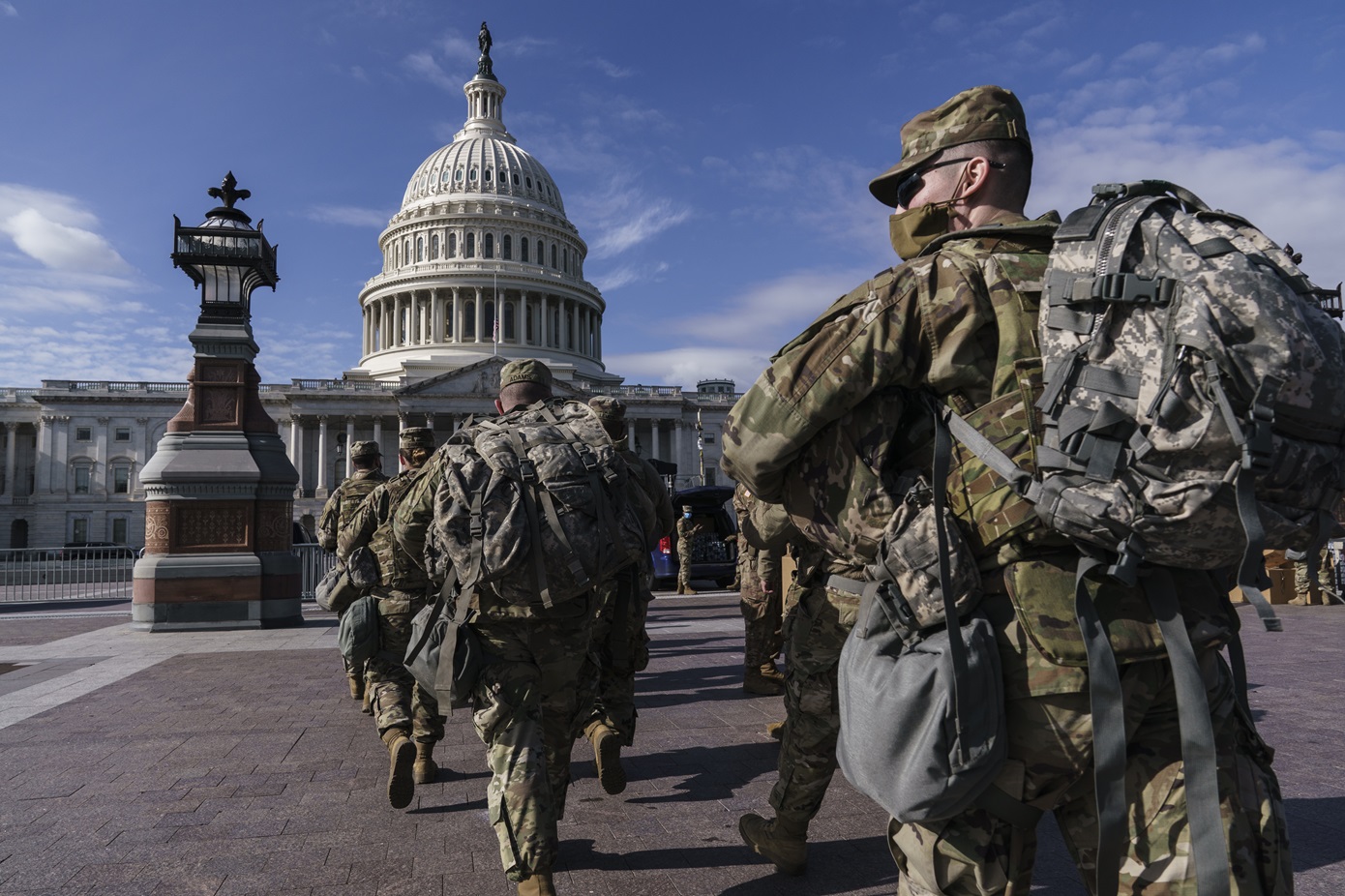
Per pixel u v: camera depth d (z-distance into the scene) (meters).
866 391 1.75
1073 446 1.47
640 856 3.61
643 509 4.19
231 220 13.38
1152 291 1.44
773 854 3.31
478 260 94.56
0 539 82.81
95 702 7.16
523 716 3.02
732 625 12.89
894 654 1.72
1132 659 1.51
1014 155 1.98
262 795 4.57
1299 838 3.57
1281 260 1.49
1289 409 1.35
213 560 12.60
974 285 1.69
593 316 105.88
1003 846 1.66
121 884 3.39
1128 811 1.53
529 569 3.06
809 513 1.90
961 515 1.68
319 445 83.31
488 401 81.38
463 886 3.34
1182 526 1.39
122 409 85.19
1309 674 7.59
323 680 8.25
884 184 2.17
